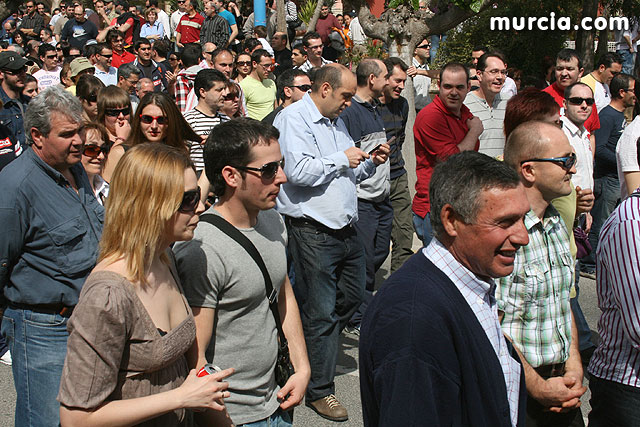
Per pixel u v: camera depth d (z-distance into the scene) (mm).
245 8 18531
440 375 2014
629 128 5262
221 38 14250
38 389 3354
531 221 2906
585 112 5801
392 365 2023
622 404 3031
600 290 3105
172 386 2371
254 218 2850
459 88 5676
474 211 2115
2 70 7246
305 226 4477
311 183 4320
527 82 10852
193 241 2664
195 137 4773
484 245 2129
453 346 2057
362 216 5641
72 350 2154
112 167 4453
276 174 2771
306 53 9734
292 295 3107
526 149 2926
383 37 8133
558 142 2891
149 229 2258
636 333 2857
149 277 2324
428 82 9680
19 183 3283
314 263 4461
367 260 5727
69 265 3355
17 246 3287
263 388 2818
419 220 6102
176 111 4652
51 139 3307
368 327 2137
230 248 2701
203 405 2275
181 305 2473
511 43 13172
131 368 2238
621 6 13680
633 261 2840
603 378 3104
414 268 2191
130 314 2201
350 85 4410
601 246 3020
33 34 17438
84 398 2131
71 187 3477
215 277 2637
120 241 2285
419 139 5926
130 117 5066
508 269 2168
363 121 5469
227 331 2725
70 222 3383
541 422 3160
